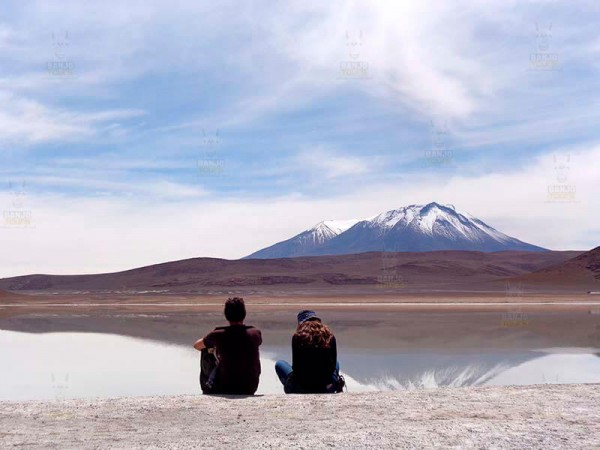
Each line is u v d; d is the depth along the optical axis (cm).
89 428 618
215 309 5384
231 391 805
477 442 550
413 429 596
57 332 3123
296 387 832
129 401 746
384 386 1520
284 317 4206
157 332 3112
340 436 573
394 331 3055
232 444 551
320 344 825
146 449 539
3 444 559
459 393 784
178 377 1659
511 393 783
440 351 2228
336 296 8488
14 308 5806
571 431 587
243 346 809
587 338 2662
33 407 715
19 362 1958
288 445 545
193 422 639
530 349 2281
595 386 836
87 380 1608
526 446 537
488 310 4866
